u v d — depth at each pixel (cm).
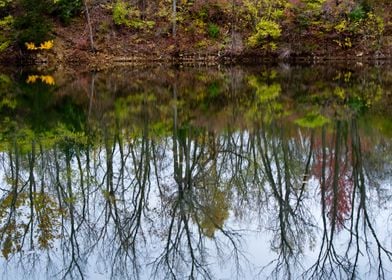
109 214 1124
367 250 920
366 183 1253
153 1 4047
